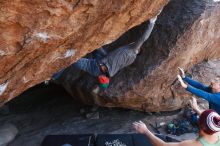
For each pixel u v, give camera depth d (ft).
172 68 21.86
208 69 23.85
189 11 21.02
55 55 11.34
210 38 22.44
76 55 12.31
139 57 22.03
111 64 17.13
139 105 23.68
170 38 21.06
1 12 8.14
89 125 24.43
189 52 21.79
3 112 26.27
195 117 23.07
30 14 8.63
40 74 12.11
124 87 21.94
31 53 10.14
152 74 21.48
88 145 17.60
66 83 23.49
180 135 22.48
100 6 10.06
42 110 26.71
